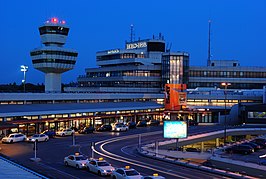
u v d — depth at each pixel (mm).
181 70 146750
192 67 152125
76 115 90000
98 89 157125
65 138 77250
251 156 67000
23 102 84688
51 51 120562
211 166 54062
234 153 69812
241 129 98188
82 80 176375
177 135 68188
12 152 58500
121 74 157125
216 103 129625
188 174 45344
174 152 64875
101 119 100125
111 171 42812
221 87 153375
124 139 76812
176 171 46969
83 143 70250
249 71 154625
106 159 54281
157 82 153500
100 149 63750
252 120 116938
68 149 62844
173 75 146125
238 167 52594
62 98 95188
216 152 69688
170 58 146625
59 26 123312
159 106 123125
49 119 82500
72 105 94000
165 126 68438
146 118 117688
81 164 46250
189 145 82875
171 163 52688
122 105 109000
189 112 123125
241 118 123688
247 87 154500
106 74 165250
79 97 100562
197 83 152875
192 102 130375
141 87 151875
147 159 55375
